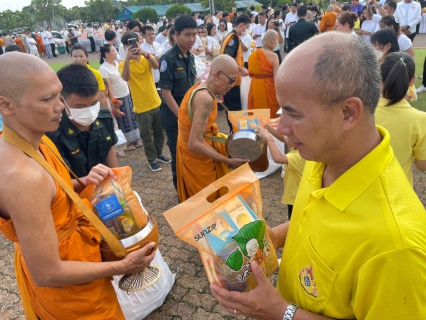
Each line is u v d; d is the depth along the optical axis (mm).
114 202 1425
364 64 831
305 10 7871
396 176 905
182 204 1167
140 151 5785
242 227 1108
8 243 3543
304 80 833
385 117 2123
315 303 1021
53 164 1458
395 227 823
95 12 52094
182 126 2852
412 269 802
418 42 12938
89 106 2061
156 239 1526
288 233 1280
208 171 2889
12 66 1209
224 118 7027
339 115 851
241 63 6008
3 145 1243
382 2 10867
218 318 2453
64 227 1355
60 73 2027
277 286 1305
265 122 2572
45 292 1407
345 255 907
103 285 1503
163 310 2537
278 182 4281
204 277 2848
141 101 4715
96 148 2268
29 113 1244
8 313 2625
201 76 5676
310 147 912
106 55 5207
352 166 918
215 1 30203
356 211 889
